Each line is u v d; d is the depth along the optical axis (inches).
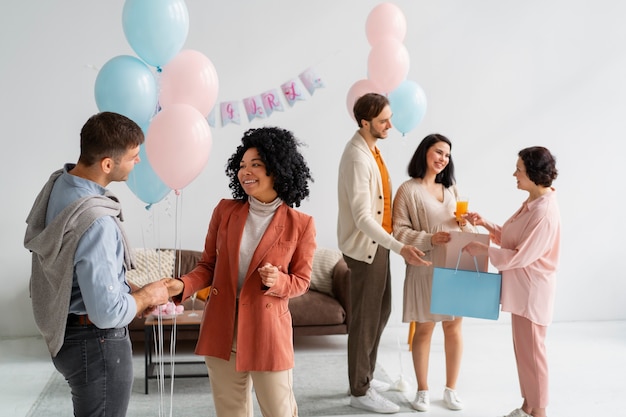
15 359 182.5
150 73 104.3
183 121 100.3
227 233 93.0
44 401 148.6
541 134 228.7
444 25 222.1
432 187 147.6
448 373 147.6
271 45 215.5
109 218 78.0
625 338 209.0
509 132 227.3
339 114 220.2
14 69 203.6
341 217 143.4
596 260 232.8
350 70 219.6
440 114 223.8
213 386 93.5
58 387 158.6
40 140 206.2
